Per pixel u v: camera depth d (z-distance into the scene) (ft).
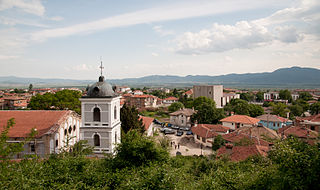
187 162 114.21
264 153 111.86
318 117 199.82
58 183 56.24
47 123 120.88
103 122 111.45
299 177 42.78
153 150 76.79
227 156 108.68
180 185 55.83
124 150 77.71
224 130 224.94
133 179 57.62
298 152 47.34
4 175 47.62
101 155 111.14
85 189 56.75
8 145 50.31
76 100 253.65
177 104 413.18
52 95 247.70
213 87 503.20
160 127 315.37
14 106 407.85
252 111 328.29
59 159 70.23
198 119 280.92
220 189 55.21
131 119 166.50
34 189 50.44
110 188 60.75
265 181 49.88
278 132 189.37
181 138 246.06
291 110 384.27
